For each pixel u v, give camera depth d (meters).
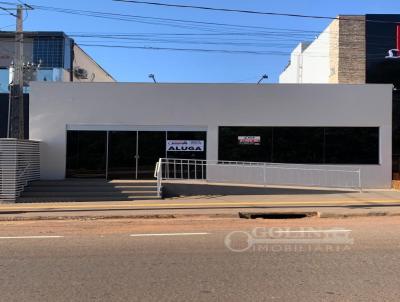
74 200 17.00
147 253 8.55
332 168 21.03
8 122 24.06
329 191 19.17
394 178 22.30
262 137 21.05
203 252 8.62
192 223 12.57
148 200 16.98
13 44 36.78
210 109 20.91
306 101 21.06
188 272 7.21
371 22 25.86
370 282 6.65
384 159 21.12
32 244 9.46
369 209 14.66
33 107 20.61
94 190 17.92
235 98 20.97
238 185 19.34
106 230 11.32
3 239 10.05
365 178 21.08
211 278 6.87
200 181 20.17
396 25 25.88
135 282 6.69
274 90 21.06
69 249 8.95
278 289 6.34
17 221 13.14
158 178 17.48
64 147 20.61
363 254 8.41
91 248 9.03
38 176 20.11
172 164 20.77
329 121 21.09
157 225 12.21
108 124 20.75
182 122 20.88
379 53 25.86
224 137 20.97
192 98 20.91
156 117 20.84
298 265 7.61
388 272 7.19
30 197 17.41
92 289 6.36
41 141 20.44
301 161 21.03
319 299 5.91
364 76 28.78
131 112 20.78
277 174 20.94
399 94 22.69
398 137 22.52
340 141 21.12
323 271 7.24
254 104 21.02
